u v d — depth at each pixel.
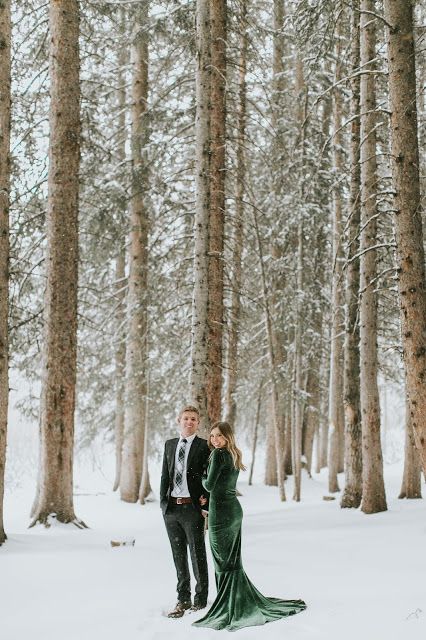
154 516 14.85
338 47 17.11
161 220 17.81
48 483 10.84
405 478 15.84
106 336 21.12
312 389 23.33
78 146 11.63
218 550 5.85
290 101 20.22
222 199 14.34
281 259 19.44
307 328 19.97
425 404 7.58
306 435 23.75
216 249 13.99
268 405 22.17
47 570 7.07
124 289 19.34
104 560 7.65
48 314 11.29
